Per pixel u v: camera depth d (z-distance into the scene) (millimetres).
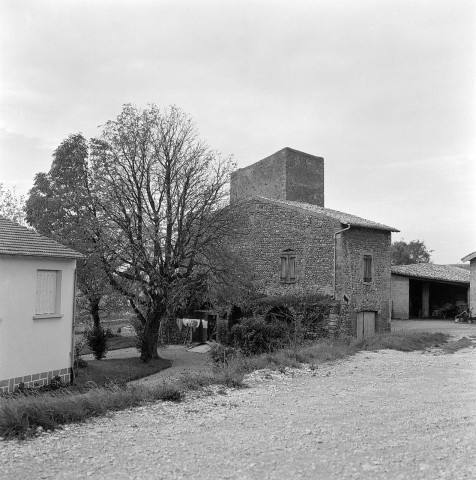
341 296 24484
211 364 20047
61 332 15375
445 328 27469
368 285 26219
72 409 8195
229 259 23375
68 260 15672
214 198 22453
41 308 14789
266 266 27172
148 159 21891
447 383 11945
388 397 10227
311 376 12828
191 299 26969
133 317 25891
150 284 22000
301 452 6461
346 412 8828
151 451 6543
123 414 8617
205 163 22609
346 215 29141
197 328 30906
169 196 21844
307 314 24578
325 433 7398
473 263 31156
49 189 24656
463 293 37062
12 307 13555
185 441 7004
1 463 6062
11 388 13461
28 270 14109
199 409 9047
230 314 27703
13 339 13562
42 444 6840
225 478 5551
